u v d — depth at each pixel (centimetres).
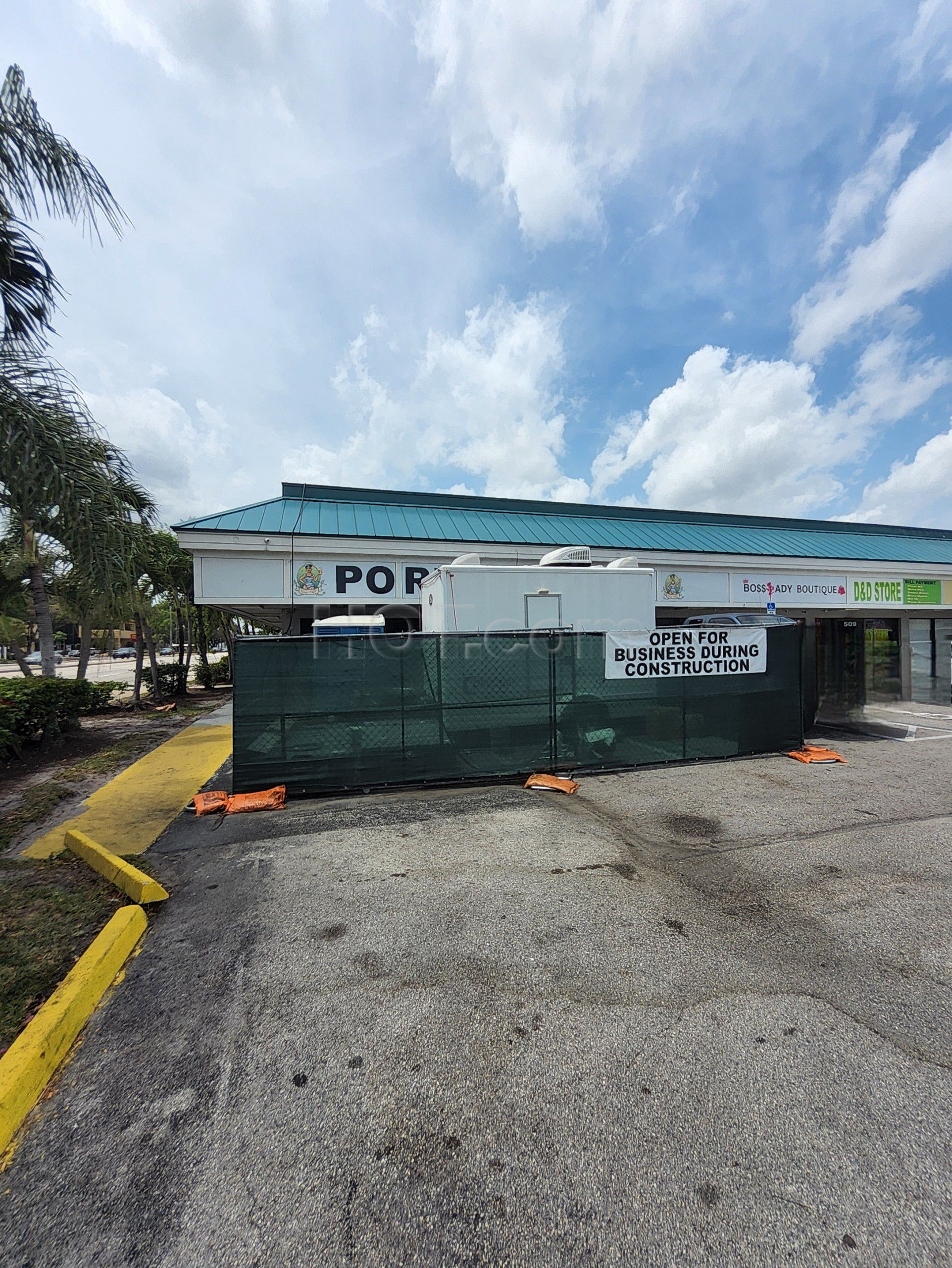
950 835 490
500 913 356
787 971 293
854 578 1573
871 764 739
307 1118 204
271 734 605
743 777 675
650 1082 219
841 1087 215
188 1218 169
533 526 1506
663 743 724
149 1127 201
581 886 394
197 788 669
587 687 693
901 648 1609
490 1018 257
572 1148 190
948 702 1508
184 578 1714
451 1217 168
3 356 459
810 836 488
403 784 634
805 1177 180
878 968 296
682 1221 166
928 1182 178
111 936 312
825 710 1170
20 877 413
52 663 1087
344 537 1175
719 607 1468
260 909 365
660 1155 187
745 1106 207
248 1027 254
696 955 307
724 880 404
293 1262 156
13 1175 184
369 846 469
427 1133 197
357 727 622
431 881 403
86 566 509
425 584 830
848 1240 161
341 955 310
